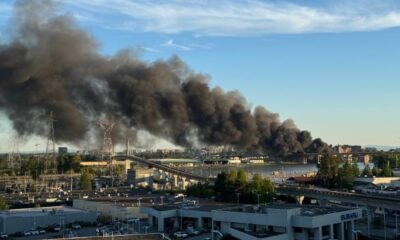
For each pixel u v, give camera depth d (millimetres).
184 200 133125
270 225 88188
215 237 93312
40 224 111062
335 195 129500
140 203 127812
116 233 98812
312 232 86438
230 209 97812
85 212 118438
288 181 195375
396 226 99250
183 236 95438
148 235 89938
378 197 113188
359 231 98375
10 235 101688
